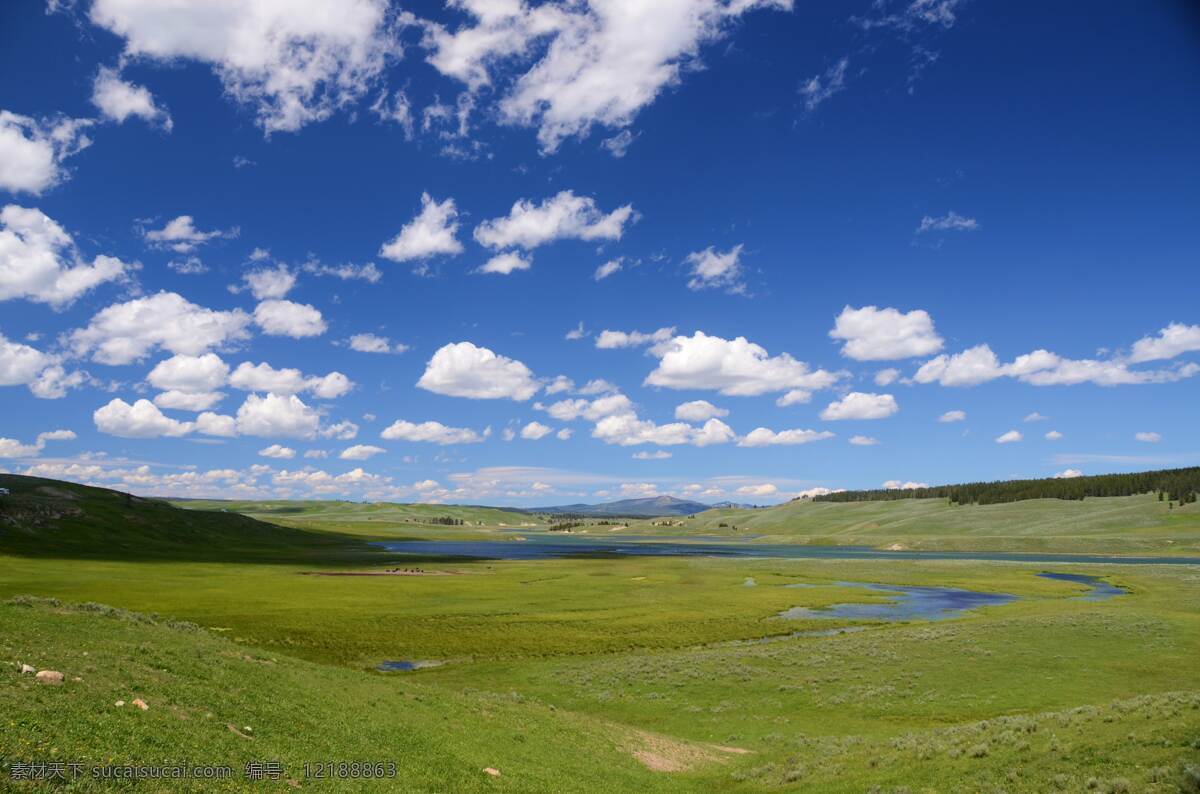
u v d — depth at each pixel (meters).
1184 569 136.75
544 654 54.28
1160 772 16.75
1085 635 52.03
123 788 13.94
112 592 73.19
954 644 50.12
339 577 109.62
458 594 88.88
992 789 18.55
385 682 32.28
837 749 28.22
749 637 62.34
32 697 16.95
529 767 23.28
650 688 42.72
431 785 19.47
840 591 100.00
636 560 178.38
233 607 68.81
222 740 18.17
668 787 24.42
